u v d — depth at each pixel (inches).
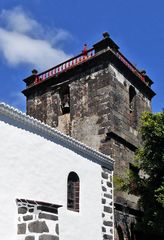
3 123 500.7
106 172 681.0
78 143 611.5
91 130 826.8
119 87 866.1
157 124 682.2
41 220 470.9
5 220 472.7
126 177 786.2
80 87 880.3
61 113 914.1
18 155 510.0
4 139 497.0
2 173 484.7
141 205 717.9
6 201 480.1
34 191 519.2
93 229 609.0
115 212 724.0
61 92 934.4
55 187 553.3
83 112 855.7
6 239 466.9
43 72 971.9
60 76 926.4
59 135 576.4
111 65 853.8
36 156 535.2
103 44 859.4
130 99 933.2
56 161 566.9
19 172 505.7
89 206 615.2
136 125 900.6
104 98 829.2
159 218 653.3
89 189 625.3
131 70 912.3
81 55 898.7
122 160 802.8
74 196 597.9
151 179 703.1
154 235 760.3
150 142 688.4
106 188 668.1
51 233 479.2
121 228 729.6
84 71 884.6
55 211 495.5
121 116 845.2
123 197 759.7
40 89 972.6
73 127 863.1
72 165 598.2
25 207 482.3
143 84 960.3
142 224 698.2
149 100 995.9
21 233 474.0
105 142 794.8
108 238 638.5
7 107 502.0
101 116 820.0
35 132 542.6
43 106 949.2
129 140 849.5
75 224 573.9
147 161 692.1
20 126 522.6
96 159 660.1
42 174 537.6
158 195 660.1
